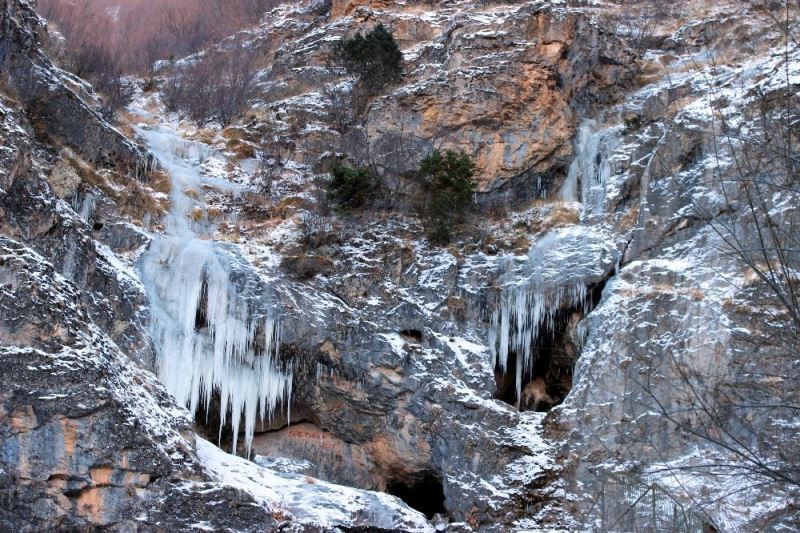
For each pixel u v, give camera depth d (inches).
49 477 752.3
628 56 1471.5
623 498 898.7
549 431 1088.2
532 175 1376.7
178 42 2069.4
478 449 1076.5
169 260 1104.8
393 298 1185.4
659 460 995.9
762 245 620.1
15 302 768.3
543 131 1385.3
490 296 1224.2
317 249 1227.9
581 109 1440.7
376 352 1123.9
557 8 1461.6
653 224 1178.0
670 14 1659.7
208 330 1093.1
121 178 1178.0
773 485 727.7
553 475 1055.6
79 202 1098.1
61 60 1440.7
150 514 770.2
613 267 1187.9
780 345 763.4
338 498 896.9
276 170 1387.8
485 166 1370.6
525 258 1234.0
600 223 1238.9
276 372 1120.2
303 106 1536.7
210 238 1222.3
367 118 1424.7
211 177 1326.3
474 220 1315.2
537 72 1408.7
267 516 805.9
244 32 2003.0
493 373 1167.0
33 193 893.2
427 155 1343.5
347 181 1282.0
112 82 1518.2
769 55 1379.2
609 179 1275.8
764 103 705.0
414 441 1103.0
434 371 1128.8
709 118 1183.6
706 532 877.2
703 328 1029.8
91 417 766.5
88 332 811.4
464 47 1457.9
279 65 1734.7
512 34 1445.6
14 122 924.6
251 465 908.0
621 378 1062.4
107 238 1099.9
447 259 1243.8
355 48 1542.8
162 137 1364.4
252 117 1537.9
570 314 1199.6
